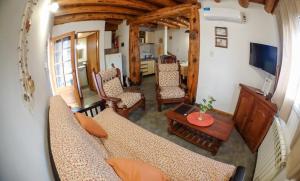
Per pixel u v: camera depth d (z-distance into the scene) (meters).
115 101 3.07
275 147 1.74
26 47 0.99
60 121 1.26
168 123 3.05
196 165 1.60
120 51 6.02
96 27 4.64
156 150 1.80
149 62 7.16
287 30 1.91
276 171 1.55
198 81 4.08
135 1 3.53
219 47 3.53
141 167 1.20
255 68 3.03
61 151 0.97
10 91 0.75
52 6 1.94
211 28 3.57
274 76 2.45
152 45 7.60
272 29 2.61
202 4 3.62
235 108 3.35
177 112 2.88
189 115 2.77
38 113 1.15
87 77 5.78
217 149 2.45
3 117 0.69
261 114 2.42
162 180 1.24
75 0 2.72
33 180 0.87
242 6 2.85
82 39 5.40
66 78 4.57
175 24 6.06
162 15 4.21
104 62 5.21
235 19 3.08
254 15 2.88
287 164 1.33
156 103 4.34
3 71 0.71
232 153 2.50
